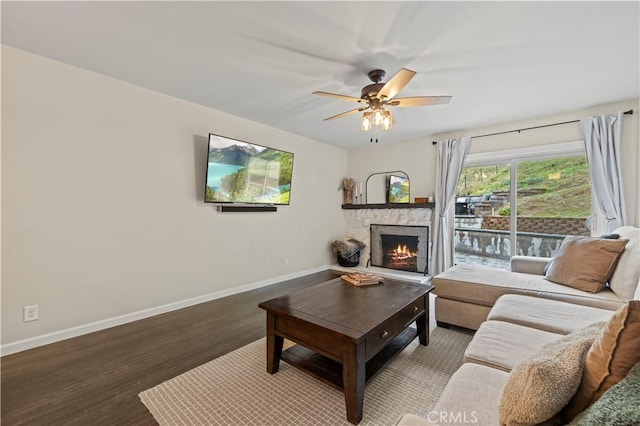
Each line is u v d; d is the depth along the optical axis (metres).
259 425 1.53
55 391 1.81
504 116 3.73
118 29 2.04
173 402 1.71
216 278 3.71
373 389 1.83
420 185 4.83
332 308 1.93
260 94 3.15
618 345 0.74
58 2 1.75
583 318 1.73
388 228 5.19
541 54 2.30
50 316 2.46
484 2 1.73
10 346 2.27
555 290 2.30
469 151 4.32
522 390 0.81
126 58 2.43
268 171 4.09
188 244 3.42
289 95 3.17
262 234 4.28
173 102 3.25
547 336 1.50
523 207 3.96
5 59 2.24
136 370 2.04
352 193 5.71
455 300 2.70
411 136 4.77
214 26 2.00
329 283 2.56
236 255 3.94
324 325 1.65
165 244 3.22
